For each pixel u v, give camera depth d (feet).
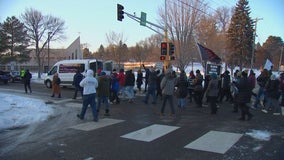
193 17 125.18
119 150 21.90
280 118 34.96
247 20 167.43
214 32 148.36
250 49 167.53
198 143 23.76
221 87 48.57
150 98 54.95
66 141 24.45
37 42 147.74
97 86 33.91
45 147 22.70
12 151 21.70
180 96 42.73
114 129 28.91
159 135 26.45
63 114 37.32
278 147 22.65
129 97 48.88
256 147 22.62
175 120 33.55
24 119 33.40
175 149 22.12
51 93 63.82
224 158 19.98
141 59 293.02
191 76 50.34
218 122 32.40
